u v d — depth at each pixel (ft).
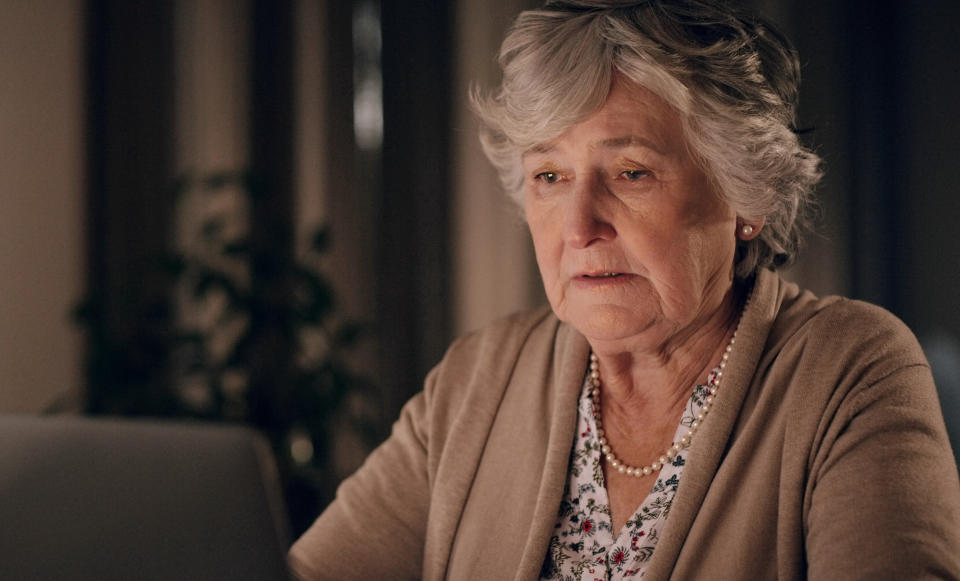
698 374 3.06
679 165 2.82
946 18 12.93
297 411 10.46
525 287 12.88
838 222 13.71
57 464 1.74
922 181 13.33
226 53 11.78
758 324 2.99
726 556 2.71
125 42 11.35
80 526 1.54
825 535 2.49
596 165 2.86
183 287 11.48
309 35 12.13
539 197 3.03
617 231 2.85
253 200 10.86
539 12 2.98
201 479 1.69
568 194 2.95
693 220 2.86
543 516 3.02
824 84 13.67
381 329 12.58
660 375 3.07
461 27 12.67
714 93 2.79
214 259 11.48
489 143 3.49
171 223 11.51
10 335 10.78
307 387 10.50
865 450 2.57
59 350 11.04
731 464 2.79
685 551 2.75
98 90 11.27
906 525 2.37
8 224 10.76
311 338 12.04
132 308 11.28
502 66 3.07
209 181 10.59
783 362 2.90
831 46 13.70
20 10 10.79
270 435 10.37
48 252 10.98
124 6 11.34
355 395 12.40
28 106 10.85
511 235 12.80
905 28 13.56
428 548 3.28
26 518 1.56
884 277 13.73
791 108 3.05
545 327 3.54
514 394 3.39
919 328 13.37
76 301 11.14
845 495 2.51
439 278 12.70
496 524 3.16
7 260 10.75
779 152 2.93
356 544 3.37
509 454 3.26
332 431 11.08
